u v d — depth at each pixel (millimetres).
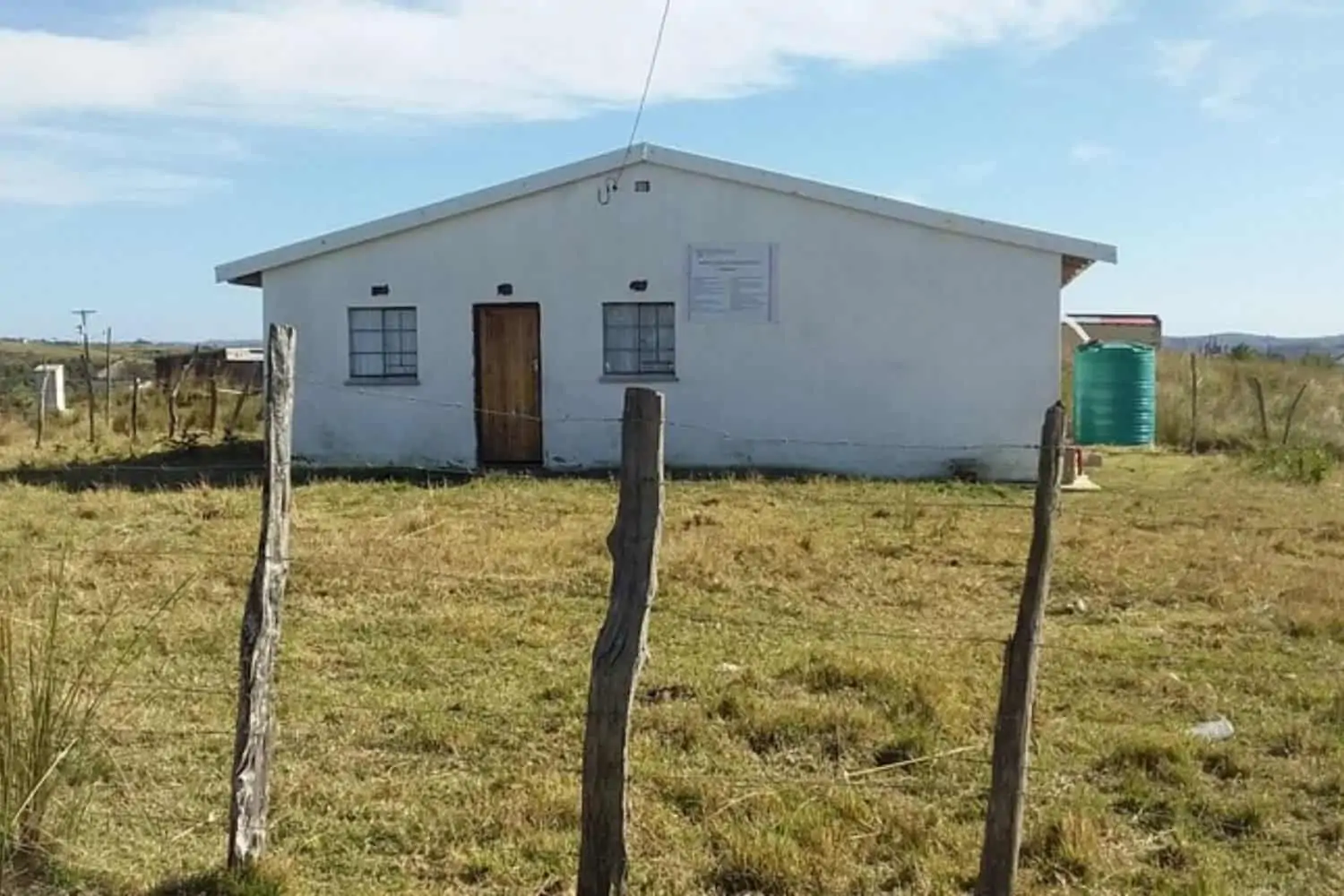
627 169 19812
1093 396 22547
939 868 5289
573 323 20031
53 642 5688
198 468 18734
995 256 19359
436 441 20328
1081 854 5348
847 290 19656
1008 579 11297
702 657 8477
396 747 6703
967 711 7246
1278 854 5578
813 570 11250
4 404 31516
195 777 6156
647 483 4457
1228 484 18047
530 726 7035
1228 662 8539
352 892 5086
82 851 5207
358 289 20312
